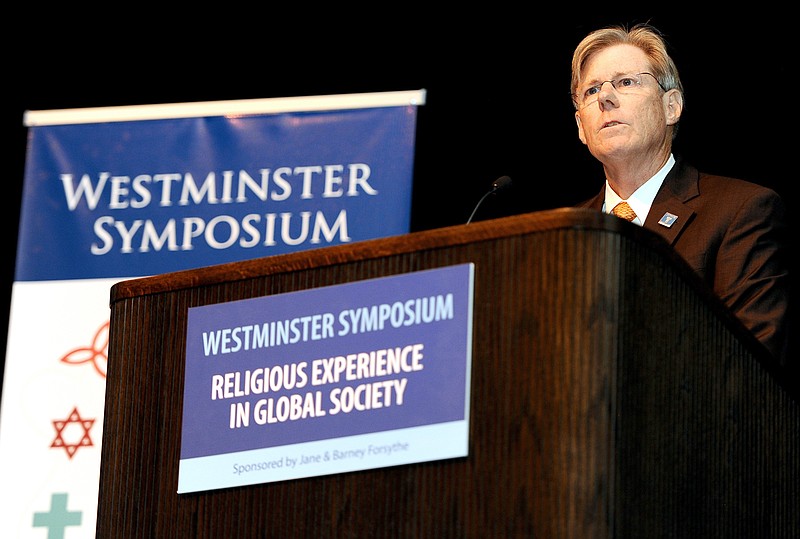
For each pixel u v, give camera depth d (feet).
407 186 20.16
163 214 20.59
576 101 15.05
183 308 10.88
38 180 21.03
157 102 25.38
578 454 9.13
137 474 10.75
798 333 20.67
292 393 10.20
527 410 9.30
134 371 10.98
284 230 20.22
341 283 10.19
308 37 24.75
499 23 23.76
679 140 22.13
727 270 13.21
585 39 14.98
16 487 19.43
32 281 20.48
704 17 22.44
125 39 25.22
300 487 9.99
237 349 10.53
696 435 9.95
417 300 9.82
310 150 20.54
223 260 20.22
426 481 9.52
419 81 24.07
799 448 11.05
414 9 24.23
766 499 10.57
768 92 22.02
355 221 20.10
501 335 9.50
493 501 9.27
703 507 9.89
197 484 10.42
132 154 20.99
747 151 21.91
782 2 22.17
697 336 10.09
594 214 9.48
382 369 9.85
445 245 9.82
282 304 10.40
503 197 23.21
